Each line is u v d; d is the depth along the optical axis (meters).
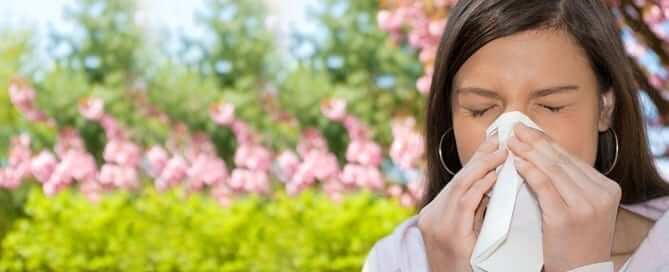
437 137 1.56
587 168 1.22
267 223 5.98
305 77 7.33
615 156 1.48
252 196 6.50
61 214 6.25
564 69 1.23
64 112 7.50
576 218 1.19
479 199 1.27
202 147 6.94
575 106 1.25
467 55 1.28
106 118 6.93
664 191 1.54
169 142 6.99
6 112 7.46
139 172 6.96
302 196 5.94
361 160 6.00
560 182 1.20
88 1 7.92
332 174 6.14
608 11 1.38
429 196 1.64
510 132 1.23
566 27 1.25
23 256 6.22
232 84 7.46
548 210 1.20
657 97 2.96
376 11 7.35
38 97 7.52
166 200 6.21
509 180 1.23
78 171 6.74
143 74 7.60
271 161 6.72
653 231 1.36
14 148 6.78
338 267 5.63
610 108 1.40
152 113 7.15
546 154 1.21
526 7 1.25
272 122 6.95
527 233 1.23
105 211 6.24
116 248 6.09
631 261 1.35
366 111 6.96
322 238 5.75
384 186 6.30
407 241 1.49
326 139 7.20
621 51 1.39
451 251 1.29
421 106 5.38
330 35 7.43
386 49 6.99
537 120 1.24
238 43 7.52
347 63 7.26
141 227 6.15
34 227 6.25
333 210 5.82
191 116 7.05
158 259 6.06
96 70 7.75
